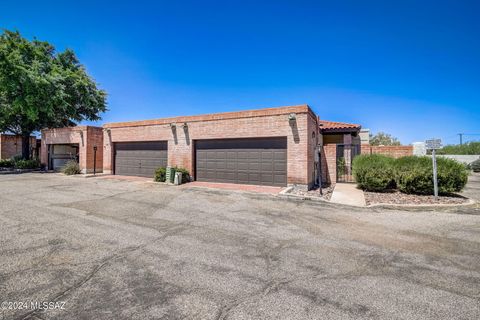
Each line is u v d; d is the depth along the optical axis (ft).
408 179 29.84
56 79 63.67
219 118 41.01
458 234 17.17
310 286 10.32
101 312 8.45
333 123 53.52
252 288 10.11
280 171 37.06
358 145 50.49
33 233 16.38
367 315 8.48
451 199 27.58
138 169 51.37
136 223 19.19
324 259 13.01
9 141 96.94
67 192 32.99
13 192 32.50
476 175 64.75
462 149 111.34
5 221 19.10
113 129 54.39
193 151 44.01
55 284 10.18
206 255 13.34
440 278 11.12
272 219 20.80
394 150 49.03
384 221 20.39
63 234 16.28
